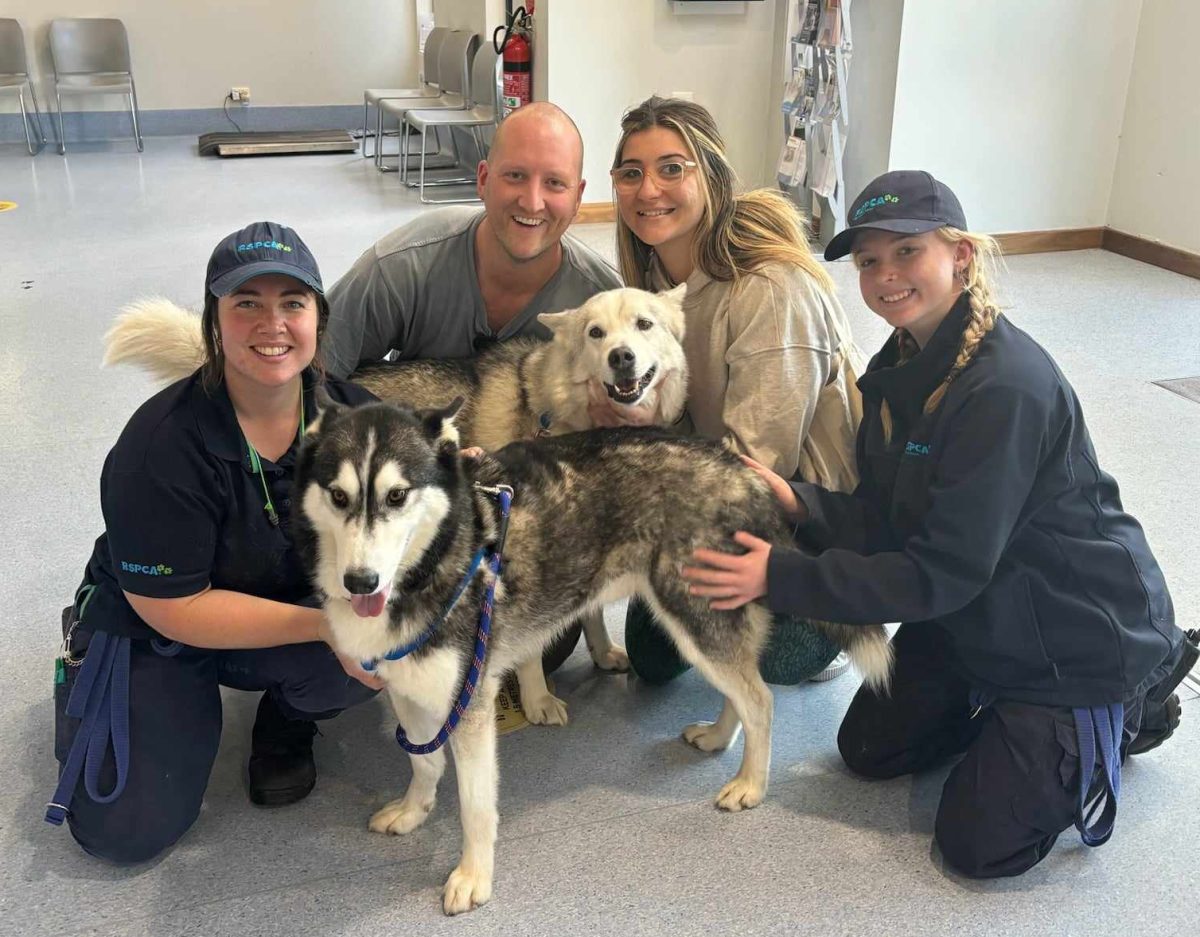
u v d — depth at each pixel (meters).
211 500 2.03
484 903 2.06
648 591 2.29
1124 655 2.07
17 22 10.16
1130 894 2.08
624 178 2.59
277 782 2.34
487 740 2.06
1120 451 4.09
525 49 7.73
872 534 2.36
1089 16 6.73
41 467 3.90
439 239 2.83
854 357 2.75
